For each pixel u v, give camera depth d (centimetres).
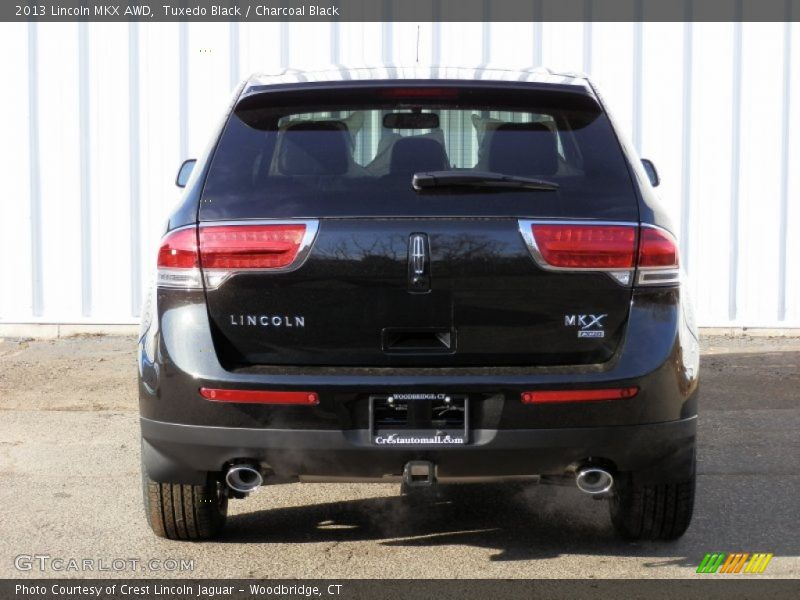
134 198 880
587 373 343
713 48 873
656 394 347
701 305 888
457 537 421
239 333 348
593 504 466
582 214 348
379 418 344
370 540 417
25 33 871
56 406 650
